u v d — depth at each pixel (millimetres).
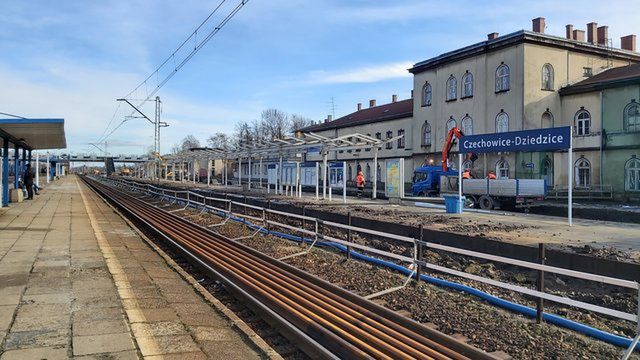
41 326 5766
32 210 21906
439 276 10109
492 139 19172
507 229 14773
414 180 36781
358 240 14750
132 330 5812
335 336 6152
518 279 10008
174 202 28203
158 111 50031
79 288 7602
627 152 33344
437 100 44844
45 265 9312
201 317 6969
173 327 6301
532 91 37281
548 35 37625
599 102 35844
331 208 21828
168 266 10648
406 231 14141
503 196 24422
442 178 34750
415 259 8969
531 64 37312
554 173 37188
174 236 14961
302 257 11492
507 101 38188
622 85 33656
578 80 39312
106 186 54281
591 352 5832
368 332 6348
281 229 16438
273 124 99062
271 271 9836
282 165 34406
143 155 116625
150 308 7141
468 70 41625
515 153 37219
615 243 12086
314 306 7379
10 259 9867
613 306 7930
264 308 7383
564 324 6836
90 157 114812
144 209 24547
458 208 20281
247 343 6043
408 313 7234
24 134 22844
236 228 16906
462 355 5469
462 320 6867
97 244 12055
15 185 27047
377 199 31750
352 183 48500
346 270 10031
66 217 18953
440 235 12992
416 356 5500
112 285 7879
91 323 5934
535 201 23891
